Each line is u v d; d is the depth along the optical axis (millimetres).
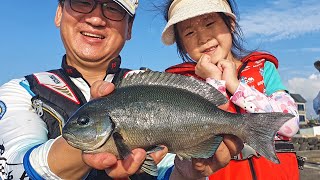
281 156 591
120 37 523
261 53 659
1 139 402
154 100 374
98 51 508
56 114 448
